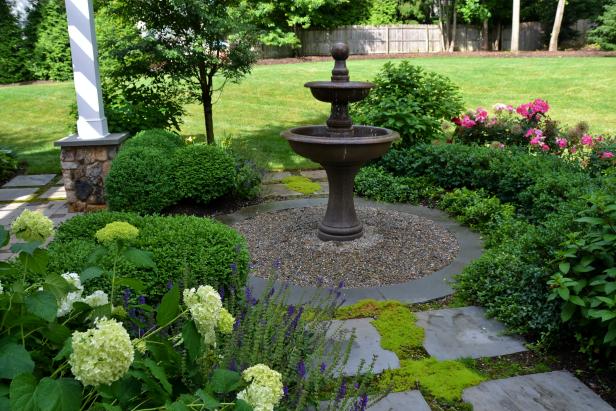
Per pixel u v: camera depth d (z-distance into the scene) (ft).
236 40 22.48
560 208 11.37
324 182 20.44
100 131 17.62
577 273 8.72
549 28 71.87
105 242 4.91
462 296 10.76
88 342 3.63
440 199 17.58
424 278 11.62
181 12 21.15
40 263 4.74
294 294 10.82
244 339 6.64
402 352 8.69
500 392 7.64
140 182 15.89
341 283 9.31
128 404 4.11
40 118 32.78
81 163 17.11
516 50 65.57
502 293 10.27
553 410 7.22
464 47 77.30
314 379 6.50
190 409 4.00
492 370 8.23
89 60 17.02
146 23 22.16
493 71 45.91
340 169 13.21
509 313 9.57
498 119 20.97
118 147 17.44
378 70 48.70
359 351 8.68
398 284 11.34
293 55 68.80
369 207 17.04
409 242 13.76
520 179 15.15
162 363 4.45
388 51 72.84
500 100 36.35
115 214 10.36
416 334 9.20
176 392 4.52
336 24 69.51
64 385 3.67
